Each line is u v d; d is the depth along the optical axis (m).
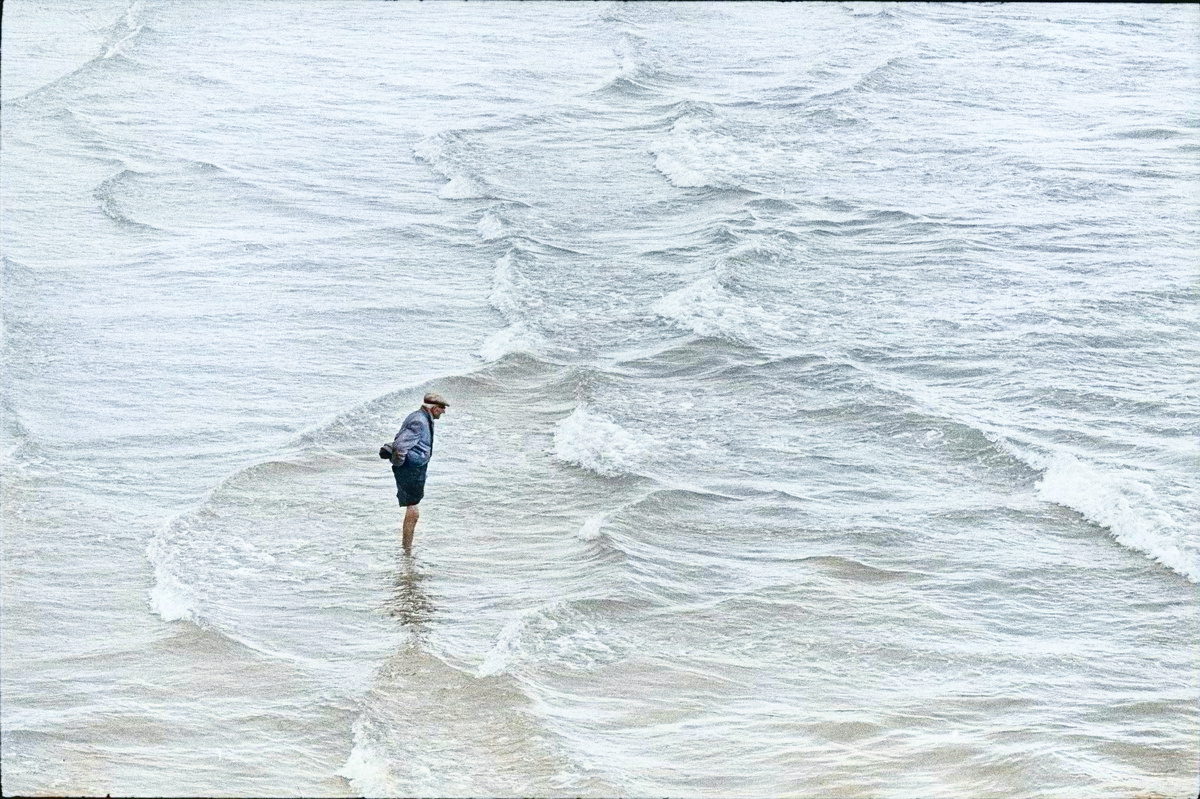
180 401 17.52
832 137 31.42
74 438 16.31
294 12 50.72
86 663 11.58
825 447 16.27
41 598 12.65
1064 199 26.19
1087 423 16.58
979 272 22.23
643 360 18.88
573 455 15.91
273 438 16.41
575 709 11.05
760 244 23.41
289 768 10.12
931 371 18.38
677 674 11.61
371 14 50.19
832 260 23.03
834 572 13.38
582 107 35.56
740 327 19.91
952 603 12.80
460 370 18.50
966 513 14.57
